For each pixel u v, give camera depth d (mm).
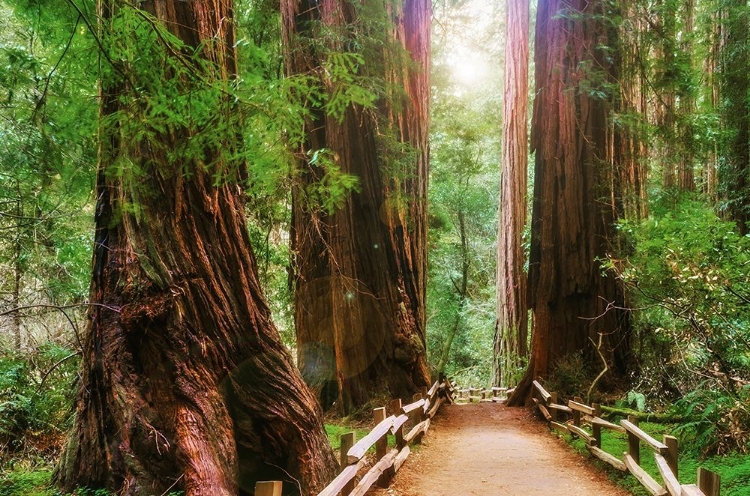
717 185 16609
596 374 12914
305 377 12023
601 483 7035
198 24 5883
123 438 5531
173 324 5703
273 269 13883
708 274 6914
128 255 5852
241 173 6836
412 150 12711
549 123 14000
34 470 6840
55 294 8859
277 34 13375
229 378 5984
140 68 4004
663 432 9148
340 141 11828
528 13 23719
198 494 5148
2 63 4629
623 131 13648
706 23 17781
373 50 11695
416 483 7000
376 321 12141
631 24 13719
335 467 6320
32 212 7168
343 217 12102
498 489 6727
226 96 4016
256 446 6043
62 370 8742
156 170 5695
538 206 14398
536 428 11742
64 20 3871
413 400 11609
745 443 7051
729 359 7625
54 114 4395
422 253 14133
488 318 29562
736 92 15484
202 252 6031
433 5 22547
